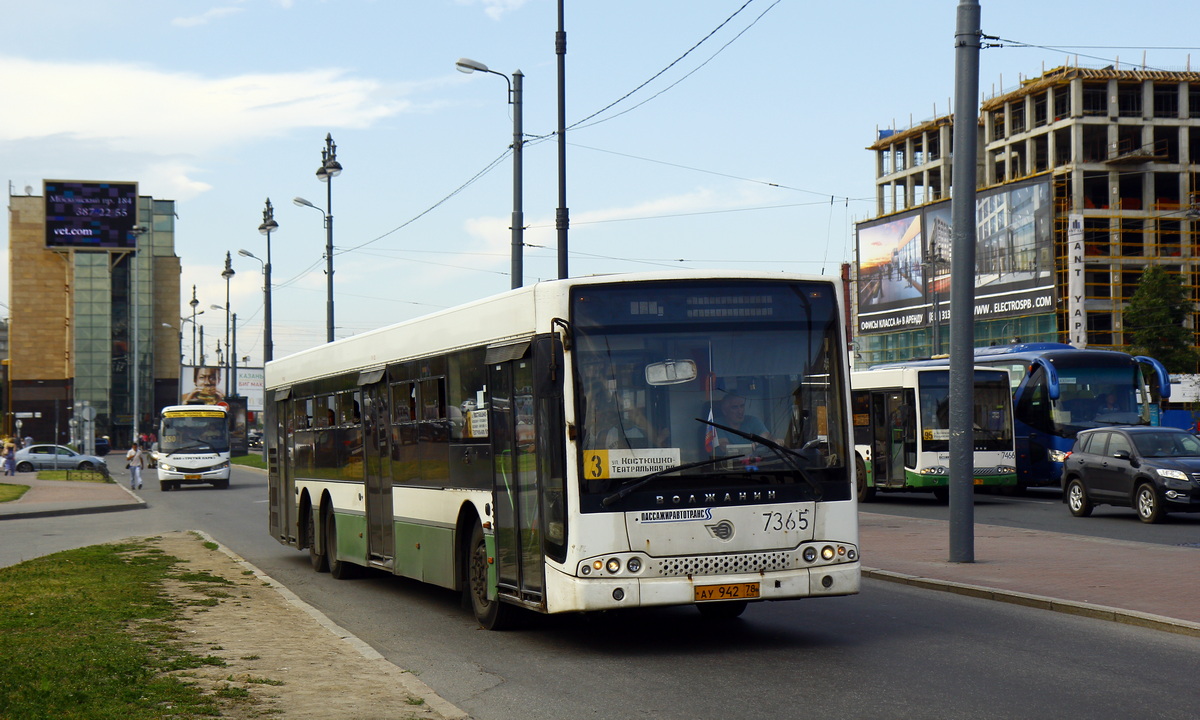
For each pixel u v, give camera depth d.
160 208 134.25
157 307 130.75
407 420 14.00
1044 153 96.56
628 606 9.89
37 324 122.19
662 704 8.36
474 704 8.49
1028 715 7.72
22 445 104.12
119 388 120.56
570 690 8.94
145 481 60.03
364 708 7.73
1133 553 16.75
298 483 19.17
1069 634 10.91
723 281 10.48
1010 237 79.25
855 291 92.06
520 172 26.44
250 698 7.98
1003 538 19.33
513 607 11.72
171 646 10.09
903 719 7.67
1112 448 24.11
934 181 109.38
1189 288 71.00
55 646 9.80
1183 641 10.49
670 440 10.14
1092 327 87.12
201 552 19.62
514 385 10.99
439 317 13.03
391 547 14.58
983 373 30.73
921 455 29.94
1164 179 93.81
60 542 24.80
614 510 9.95
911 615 12.29
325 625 11.72
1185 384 60.31
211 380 103.12
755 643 10.85
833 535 10.35
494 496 11.44
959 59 15.99
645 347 10.25
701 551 10.05
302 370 19.00
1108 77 90.88
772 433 10.34
